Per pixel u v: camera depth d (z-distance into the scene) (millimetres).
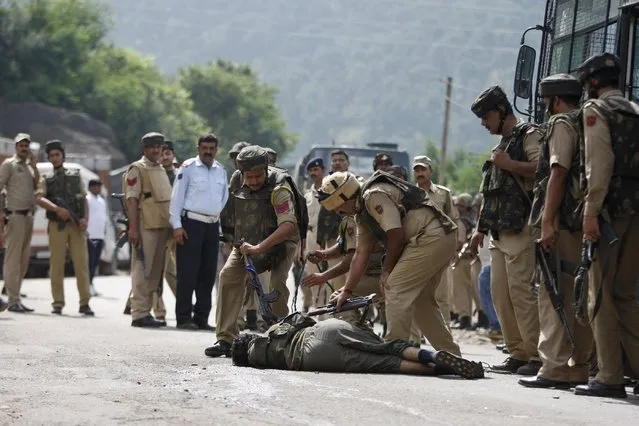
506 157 21453
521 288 21719
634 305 18484
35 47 184375
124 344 25844
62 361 21719
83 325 31703
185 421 14945
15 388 17891
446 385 18766
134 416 15305
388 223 20688
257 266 23828
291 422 14898
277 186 23609
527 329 21734
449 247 21031
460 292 38438
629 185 17953
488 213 21953
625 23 23453
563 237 19062
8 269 36906
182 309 32875
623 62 23391
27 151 36688
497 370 22656
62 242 36781
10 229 36750
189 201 32875
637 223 18062
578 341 19453
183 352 24188
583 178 18078
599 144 17750
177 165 36531
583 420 15789
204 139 33031
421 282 21047
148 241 33375
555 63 27938
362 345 20031
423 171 29828
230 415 15383
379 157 32062
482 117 21953
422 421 15133
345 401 16625
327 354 20031
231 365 21328
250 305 32594
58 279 37000
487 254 37906
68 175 36812
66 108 191625
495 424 15109
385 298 21078
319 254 23781
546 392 18719
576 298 17875
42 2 190125
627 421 15883
